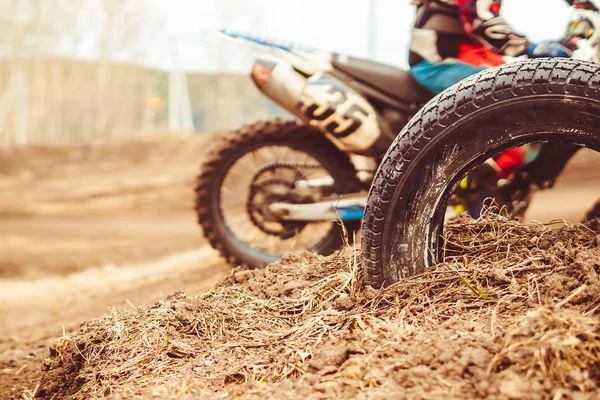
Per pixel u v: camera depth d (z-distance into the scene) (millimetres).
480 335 1699
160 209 19953
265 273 2607
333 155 3965
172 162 27359
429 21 3512
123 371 2059
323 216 3861
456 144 1971
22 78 40875
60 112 41625
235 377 1897
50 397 2205
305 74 3783
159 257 12109
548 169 3398
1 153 27359
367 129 3652
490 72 1938
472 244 2223
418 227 2049
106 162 27359
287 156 4324
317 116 3697
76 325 3652
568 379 1455
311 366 1748
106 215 19219
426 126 1983
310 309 2215
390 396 1535
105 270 8516
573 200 10195
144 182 22781
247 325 2215
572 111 1818
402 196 2031
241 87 44875
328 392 1612
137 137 29547
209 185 4129
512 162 3338
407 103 3701
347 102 3658
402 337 1767
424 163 2000
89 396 1997
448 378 1567
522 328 1586
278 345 2020
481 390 1482
